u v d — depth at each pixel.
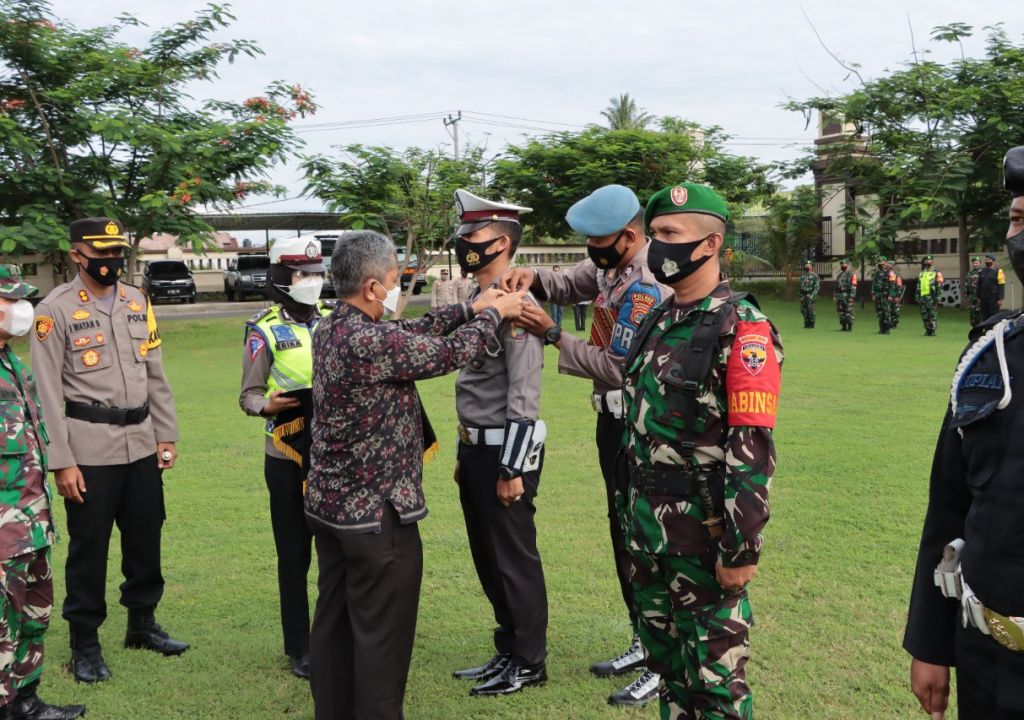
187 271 29.36
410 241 23.47
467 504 3.83
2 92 17.45
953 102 22.30
